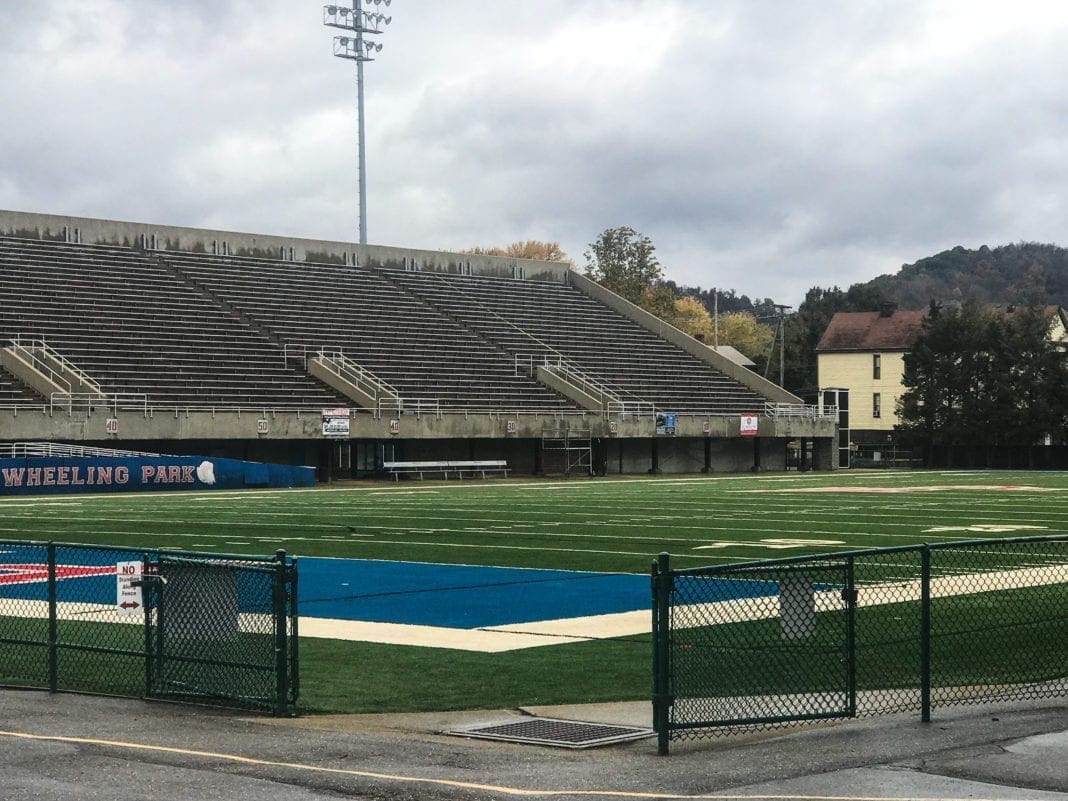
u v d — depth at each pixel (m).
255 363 59.16
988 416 82.19
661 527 29.88
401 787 8.25
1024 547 23.88
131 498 41.59
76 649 12.20
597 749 9.66
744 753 9.30
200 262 67.12
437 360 66.44
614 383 71.50
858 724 10.28
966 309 84.88
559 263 84.56
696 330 131.62
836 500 40.66
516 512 35.12
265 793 8.10
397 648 14.38
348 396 59.09
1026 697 11.23
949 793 7.89
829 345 98.56
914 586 16.03
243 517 32.94
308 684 12.41
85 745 9.64
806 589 10.38
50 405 48.72
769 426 70.94
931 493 45.16
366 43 87.81
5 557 22.45
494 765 8.98
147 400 52.66
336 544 25.94
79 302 58.44
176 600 11.62
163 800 7.93
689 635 10.12
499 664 13.42
